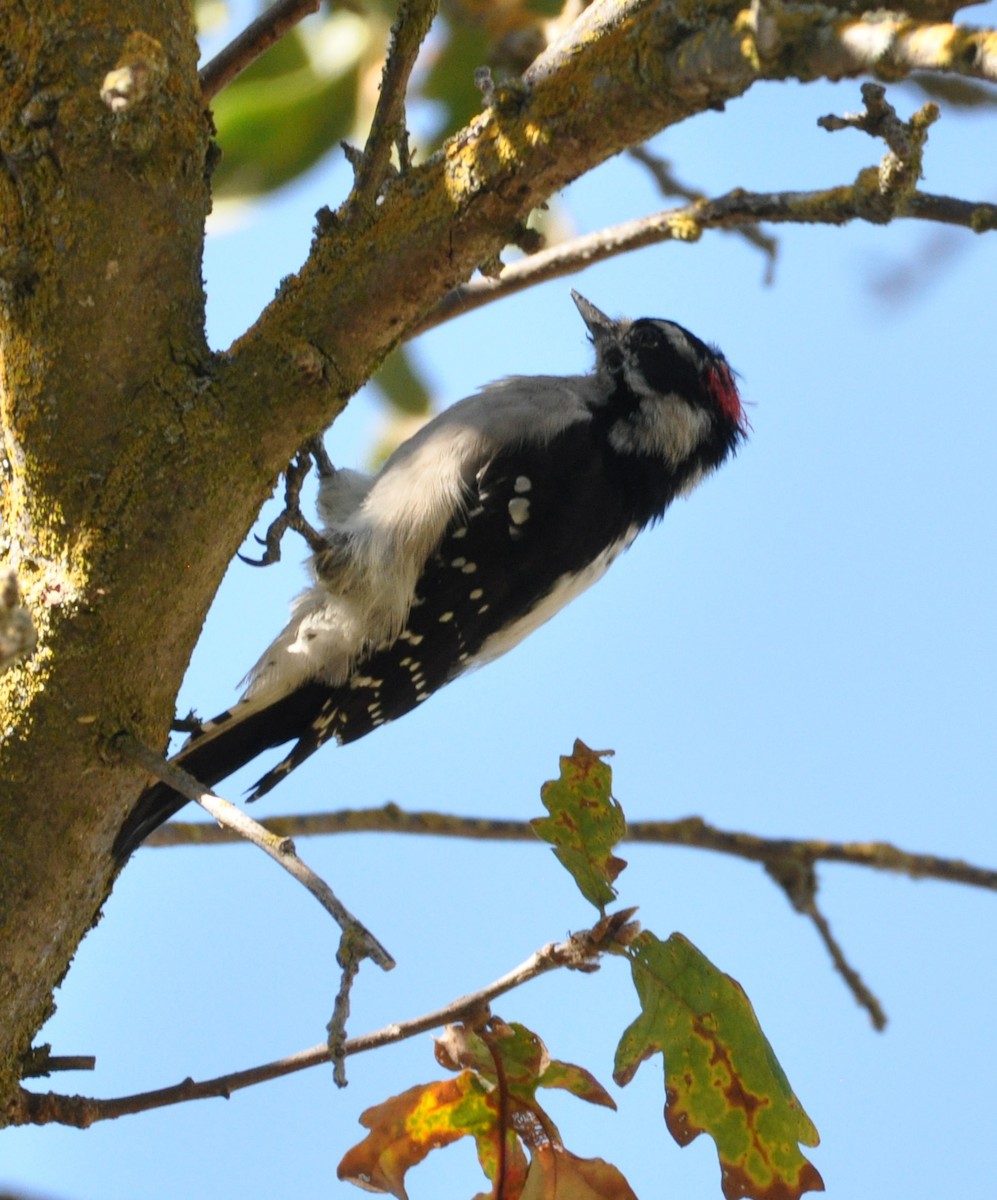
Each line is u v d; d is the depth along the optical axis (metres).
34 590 5.87
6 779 5.95
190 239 5.91
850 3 5.06
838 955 8.41
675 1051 5.97
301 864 5.14
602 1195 6.04
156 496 5.80
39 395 5.77
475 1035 6.03
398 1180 6.11
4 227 5.71
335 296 5.91
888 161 5.62
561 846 5.95
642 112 5.36
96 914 6.83
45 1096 6.23
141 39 5.38
